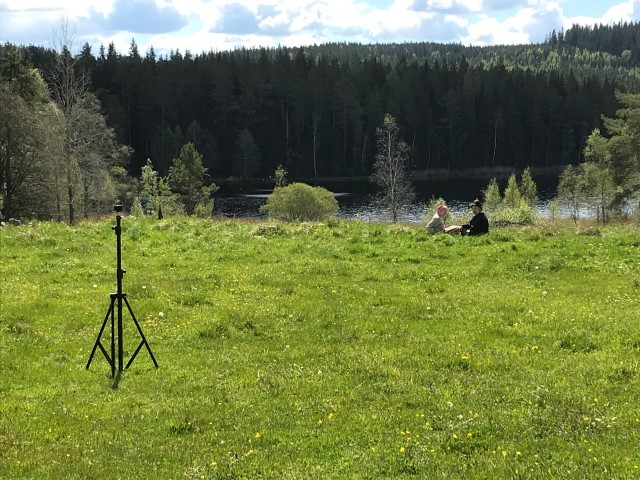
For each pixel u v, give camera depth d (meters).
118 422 8.55
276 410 8.84
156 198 73.19
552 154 149.38
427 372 10.09
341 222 26.36
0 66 74.31
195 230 24.12
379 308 13.93
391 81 156.75
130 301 14.55
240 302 14.52
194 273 17.45
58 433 8.27
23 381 10.03
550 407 8.47
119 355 10.39
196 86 145.75
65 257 19.42
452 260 18.94
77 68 111.56
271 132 142.75
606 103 148.38
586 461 6.88
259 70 147.25
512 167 145.88
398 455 7.35
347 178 134.50
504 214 36.00
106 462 7.40
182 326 12.81
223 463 7.29
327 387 9.64
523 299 14.32
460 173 139.00
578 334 11.67
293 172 138.62
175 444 7.86
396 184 81.44
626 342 11.24
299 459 7.38
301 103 141.25
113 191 63.66
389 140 90.25
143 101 133.00
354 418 8.47
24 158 54.44
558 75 182.38
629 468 6.66
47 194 55.31
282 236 23.50
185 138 131.88
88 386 9.87
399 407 8.83
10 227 24.47
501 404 8.73
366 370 10.25
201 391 9.63
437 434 7.89
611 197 66.94
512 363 10.39
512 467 6.82
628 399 8.72
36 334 12.27
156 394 9.54
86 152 56.22
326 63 170.75
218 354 11.34
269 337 12.30
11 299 14.55
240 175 133.88
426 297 14.73
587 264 17.84
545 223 32.28
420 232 23.36
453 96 144.88
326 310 13.80
